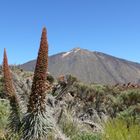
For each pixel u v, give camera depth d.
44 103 8.68
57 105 13.10
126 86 28.27
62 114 11.64
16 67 22.55
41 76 8.51
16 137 8.62
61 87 17.45
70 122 11.57
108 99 21.27
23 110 8.93
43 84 8.56
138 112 16.38
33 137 8.50
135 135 10.21
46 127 8.66
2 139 8.81
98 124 14.15
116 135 10.30
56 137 8.98
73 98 18.39
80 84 21.45
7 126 8.99
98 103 20.09
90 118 15.84
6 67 8.81
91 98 20.45
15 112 8.85
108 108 20.41
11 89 8.90
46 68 8.51
